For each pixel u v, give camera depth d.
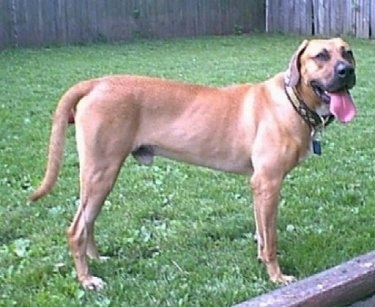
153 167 3.90
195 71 7.55
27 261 2.72
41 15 9.70
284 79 2.55
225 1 11.19
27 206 3.31
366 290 2.00
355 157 4.12
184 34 10.95
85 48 9.48
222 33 11.28
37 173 3.82
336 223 3.09
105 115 2.47
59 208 3.29
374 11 9.88
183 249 2.84
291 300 1.84
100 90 2.50
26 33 9.62
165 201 3.38
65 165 3.97
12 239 2.96
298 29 11.05
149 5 10.56
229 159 2.61
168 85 2.59
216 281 2.54
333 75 2.42
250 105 2.58
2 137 4.57
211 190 3.54
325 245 2.84
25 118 5.11
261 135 2.54
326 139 4.49
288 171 2.57
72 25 9.98
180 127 2.57
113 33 10.35
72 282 2.53
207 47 9.67
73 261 2.67
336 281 1.93
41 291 2.47
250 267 2.65
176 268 2.66
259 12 11.53
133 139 2.54
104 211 3.24
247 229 3.04
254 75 7.23
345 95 2.46
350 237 2.92
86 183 2.51
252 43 10.07
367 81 6.56
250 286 2.50
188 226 3.07
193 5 10.93
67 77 7.04
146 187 3.59
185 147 2.59
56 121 2.51
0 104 5.61
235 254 2.77
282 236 2.95
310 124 2.54
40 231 3.03
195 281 2.54
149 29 10.64
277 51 9.15
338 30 10.43
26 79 6.88
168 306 2.35
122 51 9.21
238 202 3.37
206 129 2.57
